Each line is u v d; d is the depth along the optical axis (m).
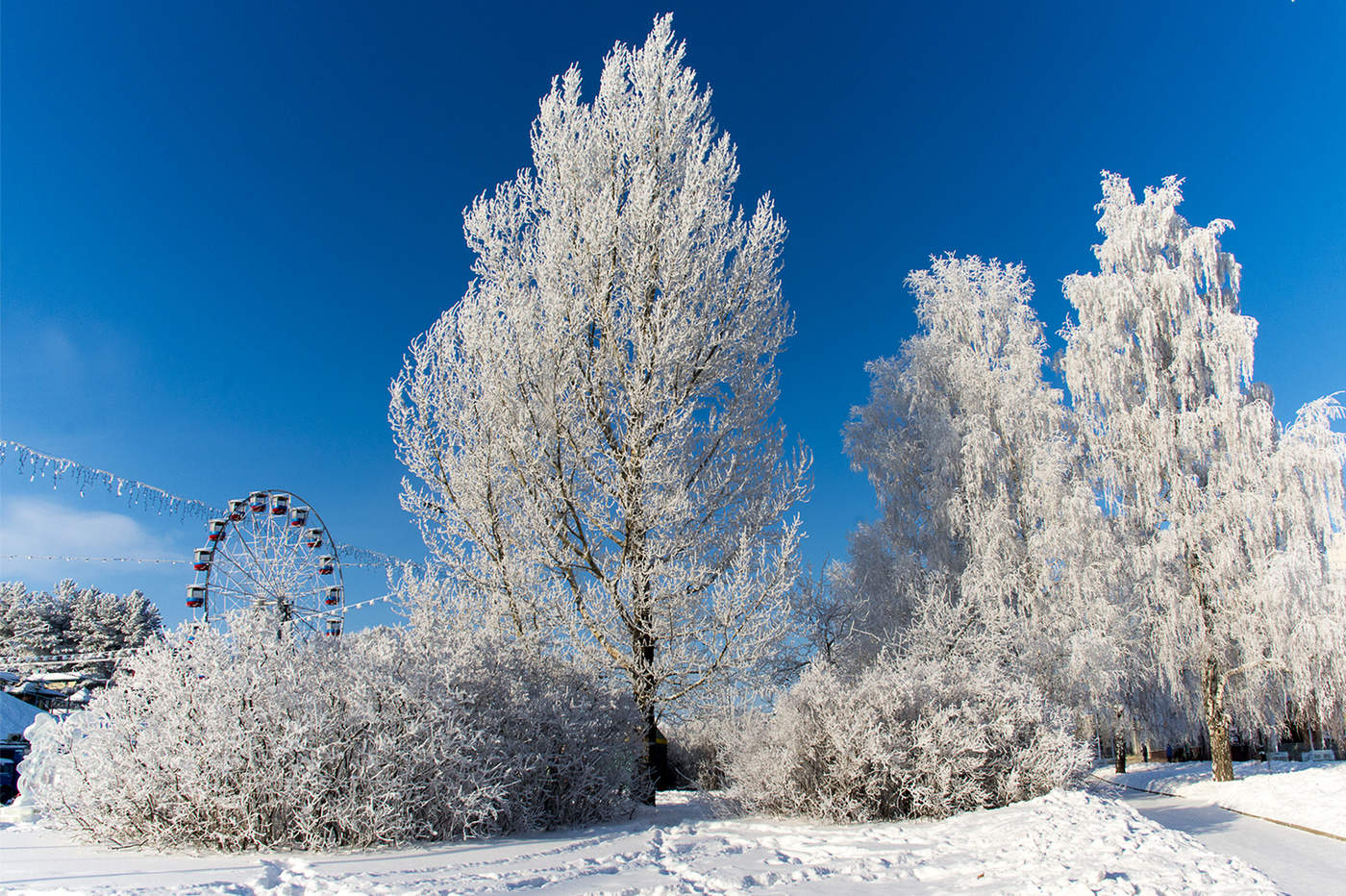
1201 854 4.98
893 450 19.86
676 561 11.20
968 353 19.89
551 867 5.03
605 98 13.12
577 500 11.40
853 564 18.77
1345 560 16.19
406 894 4.01
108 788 6.05
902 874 4.88
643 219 11.82
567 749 8.05
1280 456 15.64
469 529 11.51
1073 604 16.28
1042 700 9.94
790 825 7.95
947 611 15.30
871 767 8.32
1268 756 24.97
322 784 5.88
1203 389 17.27
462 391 11.84
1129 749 29.27
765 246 12.85
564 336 11.83
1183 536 16.44
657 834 7.03
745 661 10.49
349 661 6.82
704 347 12.22
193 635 6.71
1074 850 5.11
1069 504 16.59
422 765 6.41
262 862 5.12
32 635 54.97
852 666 14.88
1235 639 16.03
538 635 10.40
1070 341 18.53
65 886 4.14
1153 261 18.11
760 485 12.48
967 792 8.34
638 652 10.88
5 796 14.13
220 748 5.86
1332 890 4.54
